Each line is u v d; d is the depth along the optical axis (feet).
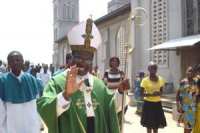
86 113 7.63
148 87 18.19
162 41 41.01
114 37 57.93
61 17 129.90
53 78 7.88
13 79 12.50
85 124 7.56
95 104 7.84
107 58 60.34
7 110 12.19
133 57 45.44
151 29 43.27
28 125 12.52
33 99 12.85
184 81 18.28
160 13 41.29
